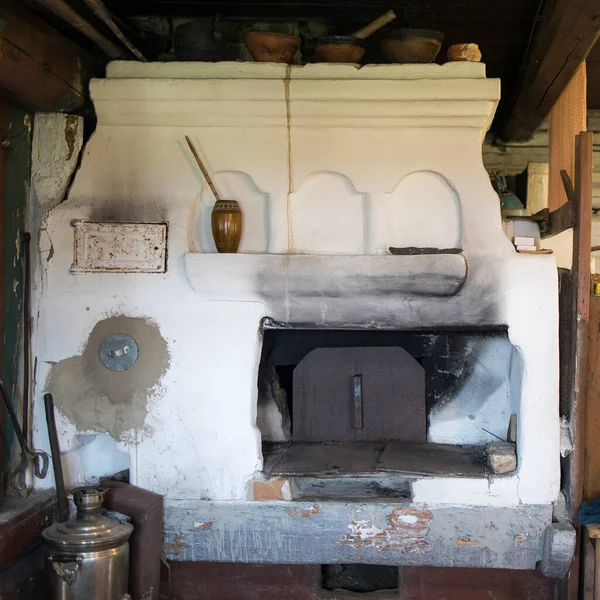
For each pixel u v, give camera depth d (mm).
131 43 4043
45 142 3715
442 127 3646
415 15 4277
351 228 3715
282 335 4195
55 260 3686
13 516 3273
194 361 3654
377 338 4164
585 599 3443
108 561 3215
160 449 3662
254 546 3635
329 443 4164
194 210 3740
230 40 4414
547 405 3547
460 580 3662
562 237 5105
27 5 3367
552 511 3547
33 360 3699
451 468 3602
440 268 3523
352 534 3592
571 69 4004
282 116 3652
